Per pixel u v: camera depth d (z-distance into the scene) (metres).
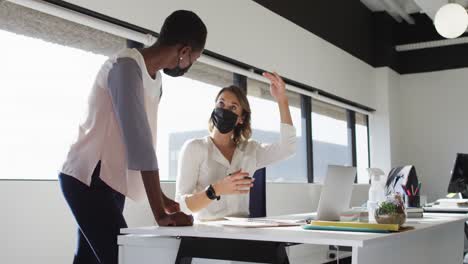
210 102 4.68
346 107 7.24
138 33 3.74
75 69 3.39
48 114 3.18
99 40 3.59
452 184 4.71
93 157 1.68
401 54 8.42
